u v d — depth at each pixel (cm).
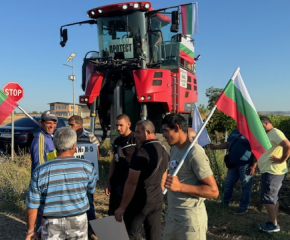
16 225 494
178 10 730
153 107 820
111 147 1062
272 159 454
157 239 352
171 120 292
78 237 282
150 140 351
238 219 533
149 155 336
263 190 473
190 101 929
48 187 272
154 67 809
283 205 602
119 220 323
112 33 812
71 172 278
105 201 625
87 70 885
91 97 800
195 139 297
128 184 330
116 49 799
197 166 275
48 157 375
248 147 543
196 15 737
